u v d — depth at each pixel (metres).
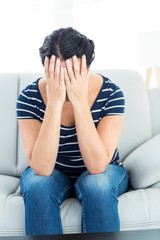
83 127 1.29
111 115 1.37
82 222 1.21
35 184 1.24
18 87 1.79
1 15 3.00
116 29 3.02
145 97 1.78
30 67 3.05
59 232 1.19
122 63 3.05
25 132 1.38
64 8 3.02
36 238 0.95
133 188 1.47
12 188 1.51
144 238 0.94
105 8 3.00
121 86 1.77
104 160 1.29
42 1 3.00
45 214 1.19
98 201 1.19
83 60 1.27
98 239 0.94
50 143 1.29
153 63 2.57
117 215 1.20
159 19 2.97
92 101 1.38
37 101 1.40
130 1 2.98
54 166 1.40
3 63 3.05
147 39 2.55
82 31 3.04
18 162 1.72
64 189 1.31
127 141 1.72
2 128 1.73
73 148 1.39
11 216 1.30
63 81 1.29
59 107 1.31
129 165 1.54
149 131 1.76
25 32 3.03
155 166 1.38
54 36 1.28
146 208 1.29
